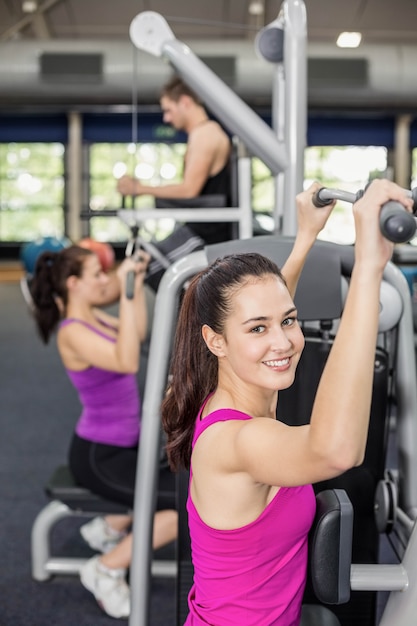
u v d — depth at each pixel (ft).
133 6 36.96
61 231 44.19
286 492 3.52
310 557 3.82
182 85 9.34
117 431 7.43
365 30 38.27
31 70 32.94
